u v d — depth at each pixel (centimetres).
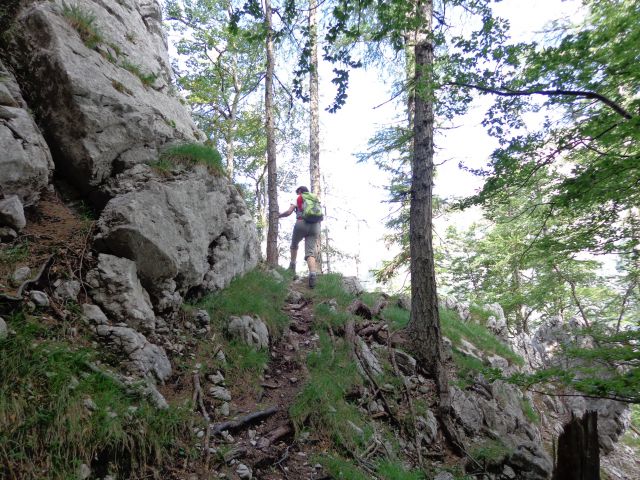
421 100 759
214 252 557
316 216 849
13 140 396
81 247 413
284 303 687
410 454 512
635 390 376
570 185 564
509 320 2014
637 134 466
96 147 476
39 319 335
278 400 461
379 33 461
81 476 262
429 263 724
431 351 682
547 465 580
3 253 366
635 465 1244
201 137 766
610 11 534
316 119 1459
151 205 456
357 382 555
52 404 277
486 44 474
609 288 1462
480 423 653
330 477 390
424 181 745
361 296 865
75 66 481
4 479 236
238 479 342
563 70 487
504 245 1683
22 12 502
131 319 392
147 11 899
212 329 493
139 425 312
